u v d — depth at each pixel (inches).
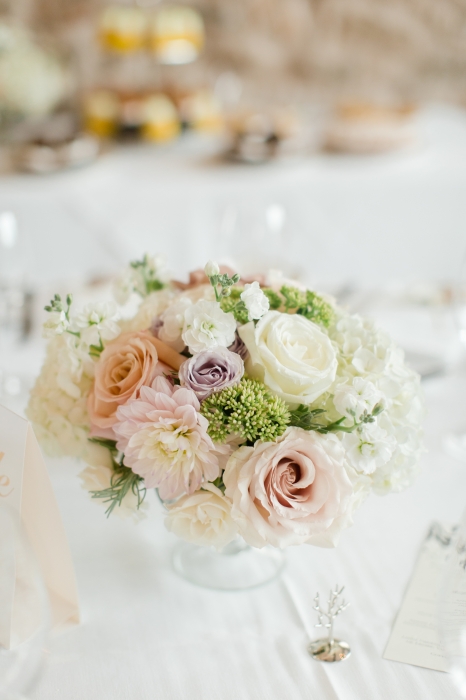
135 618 30.1
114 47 80.8
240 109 92.4
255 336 27.5
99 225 70.4
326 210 73.2
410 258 77.3
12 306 45.5
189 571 31.7
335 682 27.8
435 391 41.1
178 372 27.9
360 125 76.7
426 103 108.1
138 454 27.2
